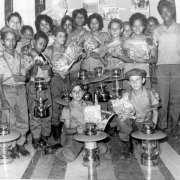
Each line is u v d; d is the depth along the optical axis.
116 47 2.62
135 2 2.53
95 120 2.30
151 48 2.57
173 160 2.18
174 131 2.68
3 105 2.27
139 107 2.31
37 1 2.56
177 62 2.58
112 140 2.66
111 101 2.35
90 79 2.59
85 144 2.12
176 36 2.53
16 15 2.52
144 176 1.91
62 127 2.59
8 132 2.20
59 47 2.64
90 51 2.66
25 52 2.54
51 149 2.42
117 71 2.55
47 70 2.55
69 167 2.09
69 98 2.54
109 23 2.58
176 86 2.59
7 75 2.26
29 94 2.50
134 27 2.55
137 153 2.35
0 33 2.42
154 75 2.61
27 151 2.38
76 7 2.60
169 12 2.52
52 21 2.60
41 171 2.02
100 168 2.06
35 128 2.50
